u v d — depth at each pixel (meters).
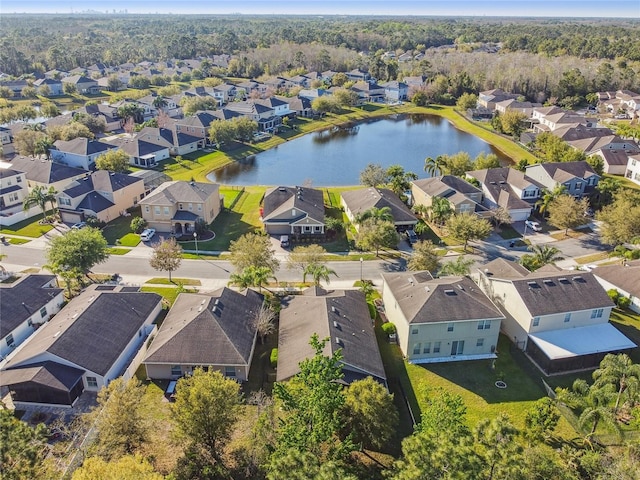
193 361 43.31
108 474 26.94
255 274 55.06
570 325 49.53
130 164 109.19
